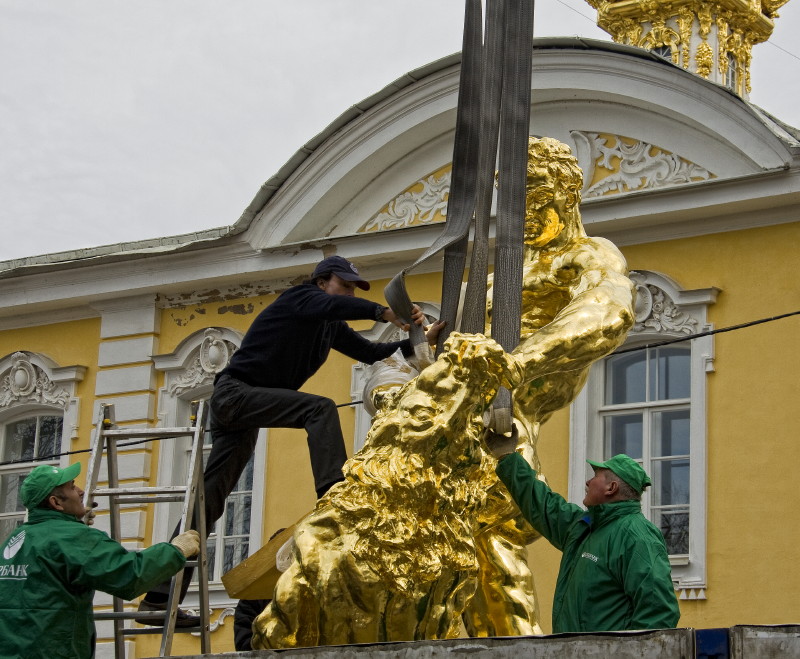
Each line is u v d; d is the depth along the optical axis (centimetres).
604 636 635
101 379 2383
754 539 1908
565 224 892
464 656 658
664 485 1984
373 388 852
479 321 816
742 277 1988
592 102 2084
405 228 2152
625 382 2034
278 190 2239
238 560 2222
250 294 2309
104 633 2166
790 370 1939
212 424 970
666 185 2033
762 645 611
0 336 2484
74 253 2414
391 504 758
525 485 806
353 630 760
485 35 851
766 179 1955
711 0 3161
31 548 810
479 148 835
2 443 2459
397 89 2152
